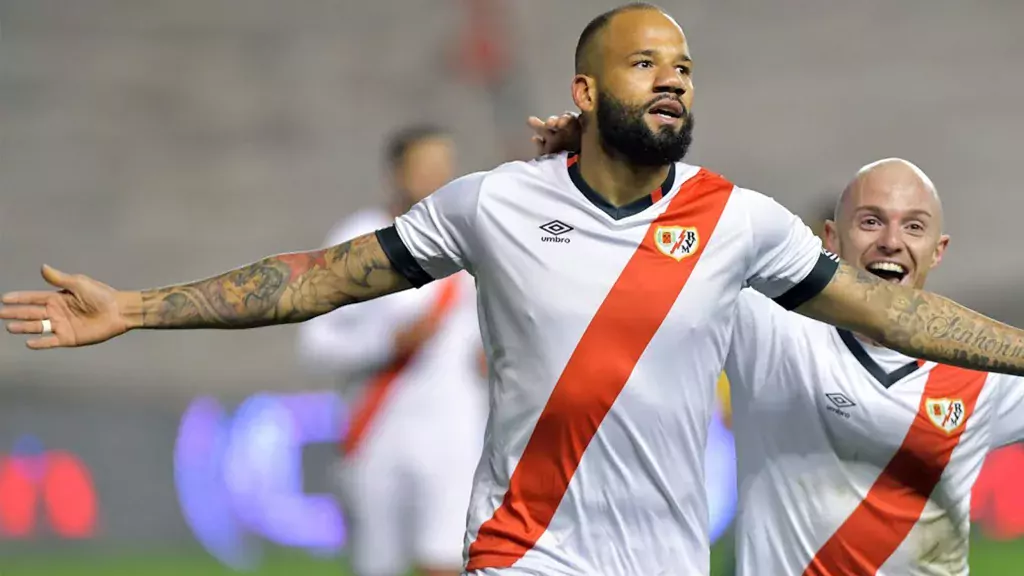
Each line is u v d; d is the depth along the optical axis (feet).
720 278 49.90
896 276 59.72
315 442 138.21
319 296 50.80
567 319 49.19
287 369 204.95
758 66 273.95
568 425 49.39
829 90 269.85
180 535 140.05
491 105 258.78
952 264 239.09
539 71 261.65
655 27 49.75
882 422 56.65
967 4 282.15
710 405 51.01
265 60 267.80
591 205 49.83
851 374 56.65
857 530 57.36
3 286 230.48
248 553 136.87
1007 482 134.31
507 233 49.85
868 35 278.26
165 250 240.73
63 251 239.09
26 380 190.49
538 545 49.90
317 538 136.36
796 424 57.41
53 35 270.26
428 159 91.04
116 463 140.36
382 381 91.50
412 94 261.85
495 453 51.01
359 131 258.16
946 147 260.42
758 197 51.13
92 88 263.90
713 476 121.08
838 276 51.60
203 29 272.51
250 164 254.27
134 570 128.47
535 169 50.90
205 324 50.34
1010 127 264.72
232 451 139.74
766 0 283.38
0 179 248.73
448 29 269.03
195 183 251.39
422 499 90.94
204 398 163.53
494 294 50.31
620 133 49.24
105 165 253.03
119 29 271.90
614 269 49.37
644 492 50.01
